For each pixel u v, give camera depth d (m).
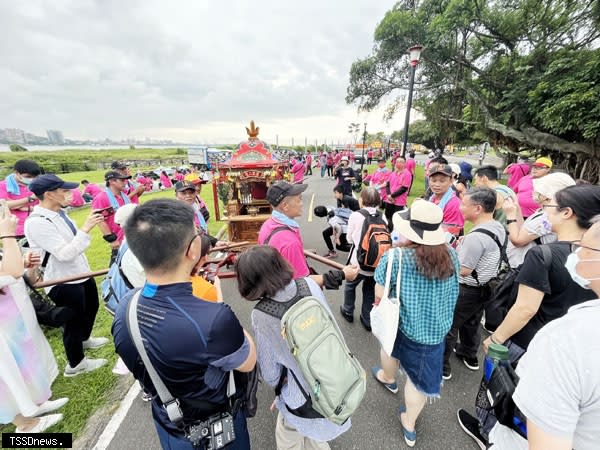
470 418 2.10
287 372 1.36
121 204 3.62
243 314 3.70
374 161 34.91
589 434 0.75
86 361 2.67
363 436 2.04
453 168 4.57
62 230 2.40
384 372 2.38
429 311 1.67
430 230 1.62
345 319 3.47
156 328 0.93
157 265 0.97
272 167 4.17
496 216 3.23
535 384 0.78
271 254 1.30
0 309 1.85
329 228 5.24
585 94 8.09
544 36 11.20
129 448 1.99
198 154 27.28
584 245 0.81
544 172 3.42
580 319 0.75
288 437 1.53
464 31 12.56
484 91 13.73
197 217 3.86
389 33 14.53
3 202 1.82
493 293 2.24
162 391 1.00
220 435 1.10
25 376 2.01
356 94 18.56
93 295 2.80
